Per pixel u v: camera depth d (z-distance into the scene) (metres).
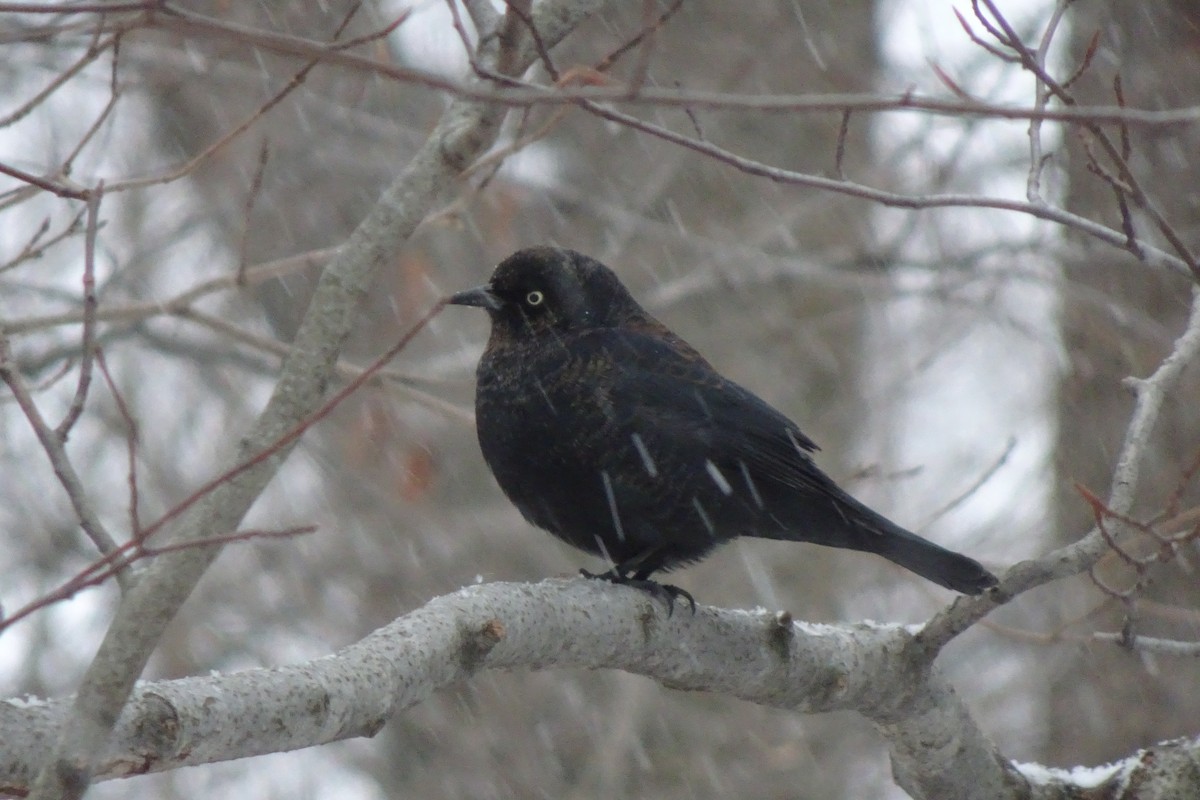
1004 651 14.59
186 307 10.30
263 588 14.52
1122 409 11.87
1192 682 11.23
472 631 5.79
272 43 4.59
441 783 13.79
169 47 12.63
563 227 14.92
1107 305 11.61
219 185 15.41
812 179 5.54
